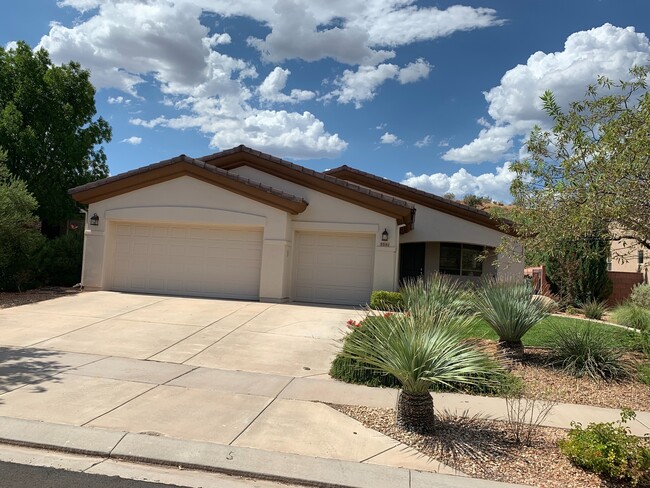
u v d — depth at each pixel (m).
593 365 8.68
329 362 9.02
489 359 7.16
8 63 25.70
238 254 15.71
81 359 8.55
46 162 25.86
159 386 7.25
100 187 15.96
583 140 7.11
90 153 28.36
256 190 15.11
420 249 20.78
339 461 5.08
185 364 8.53
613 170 6.24
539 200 8.59
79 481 4.55
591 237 8.60
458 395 7.52
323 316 12.94
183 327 11.17
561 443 5.33
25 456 5.04
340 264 15.97
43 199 25.55
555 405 7.19
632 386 8.23
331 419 6.24
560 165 7.98
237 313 12.89
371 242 15.86
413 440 5.65
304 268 16.09
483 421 6.40
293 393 7.22
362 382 7.86
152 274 16.08
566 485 4.72
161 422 5.88
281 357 9.20
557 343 9.47
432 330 6.27
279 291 15.05
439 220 19.16
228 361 8.83
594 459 4.84
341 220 15.77
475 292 10.70
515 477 4.86
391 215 15.50
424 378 5.61
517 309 9.21
